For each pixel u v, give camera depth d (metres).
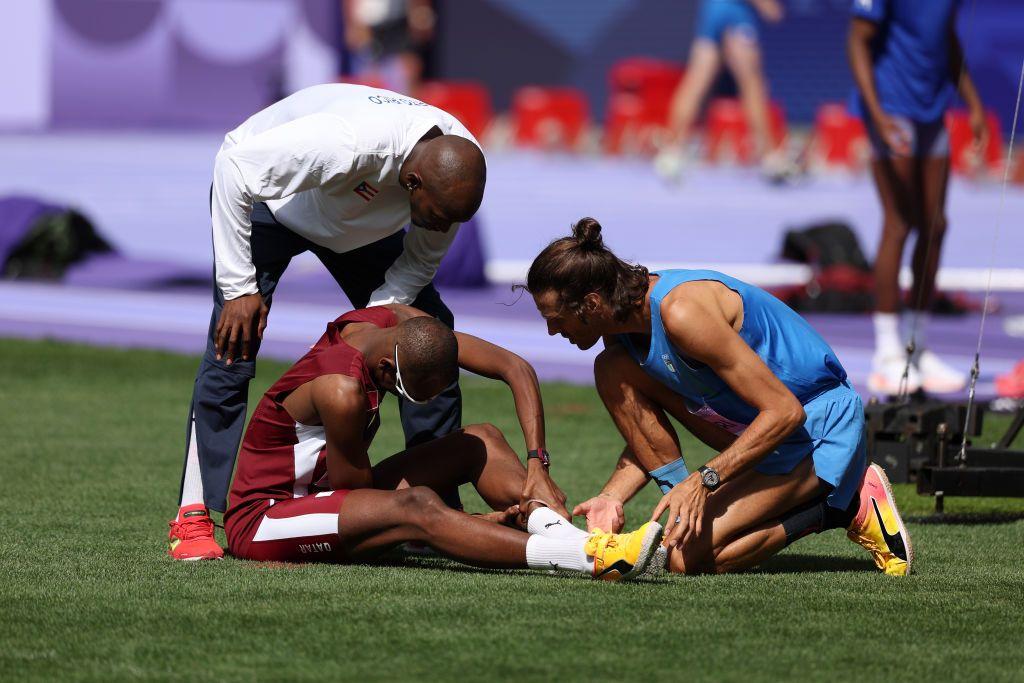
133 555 17.45
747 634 14.16
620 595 15.54
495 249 62.97
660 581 16.36
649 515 21.12
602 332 16.41
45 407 29.98
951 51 31.66
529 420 17.20
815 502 17.20
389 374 16.23
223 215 17.61
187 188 85.50
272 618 14.45
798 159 95.06
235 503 17.25
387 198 18.05
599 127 134.62
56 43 127.94
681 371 16.58
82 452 25.19
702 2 132.12
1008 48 91.94
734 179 97.94
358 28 132.25
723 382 16.64
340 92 18.19
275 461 17.11
